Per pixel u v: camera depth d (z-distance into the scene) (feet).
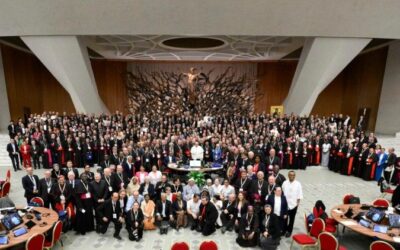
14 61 65.36
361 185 34.96
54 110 77.77
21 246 18.94
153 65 81.87
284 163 42.16
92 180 24.56
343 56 51.16
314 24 44.80
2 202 21.16
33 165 41.09
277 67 82.07
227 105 80.74
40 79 74.95
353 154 38.81
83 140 41.34
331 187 33.91
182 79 79.77
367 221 18.71
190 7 41.75
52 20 44.09
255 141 40.98
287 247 19.97
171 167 32.37
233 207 22.75
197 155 35.06
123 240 20.93
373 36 47.19
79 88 55.57
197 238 21.31
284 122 50.88
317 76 54.49
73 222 22.20
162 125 50.75
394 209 20.61
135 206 21.12
